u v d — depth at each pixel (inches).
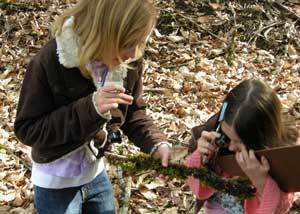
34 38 220.8
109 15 80.3
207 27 232.5
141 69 99.7
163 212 141.0
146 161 100.3
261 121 88.7
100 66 89.9
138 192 147.6
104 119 85.8
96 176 106.0
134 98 102.9
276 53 224.7
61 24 85.3
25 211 141.3
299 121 176.2
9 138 167.5
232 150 92.3
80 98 91.0
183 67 209.5
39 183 99.5
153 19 83.0
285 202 92.7
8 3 235.1
